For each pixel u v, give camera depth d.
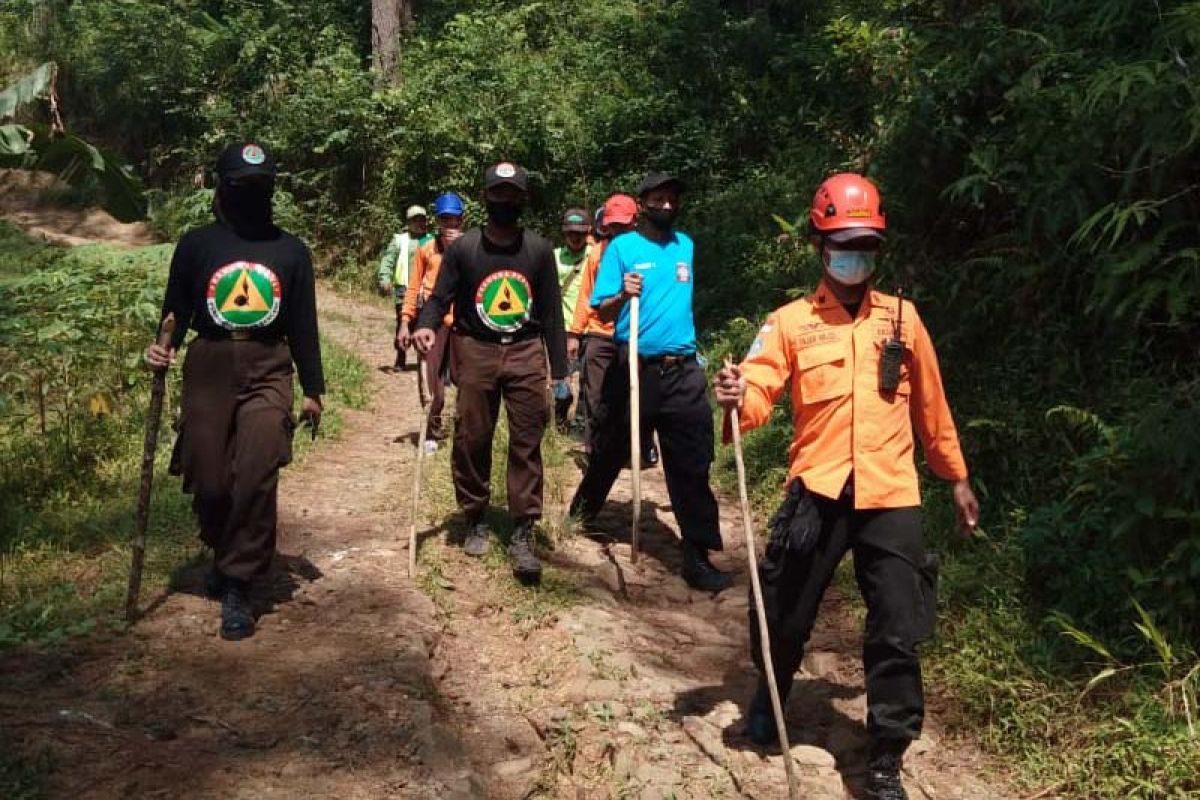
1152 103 4.74
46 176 21.95
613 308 5.62
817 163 12.87
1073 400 5.46
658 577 5.77
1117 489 4.46
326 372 10.36
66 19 23.89
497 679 4.34
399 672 4.10
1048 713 3.99
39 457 6.48
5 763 3.27
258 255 4.48
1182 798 3.45
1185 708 3.71
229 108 21.86
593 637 4.73
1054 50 5.83
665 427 5.67
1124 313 5.31
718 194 14.34
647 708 4.13
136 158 23.19
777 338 3.55
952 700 4.30
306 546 5.61
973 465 5.60
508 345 5.26
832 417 3.46
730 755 3.79
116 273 8.98
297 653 4.26
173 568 5.08
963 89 6.44
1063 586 4.52
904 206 6.79
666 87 18.14
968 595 4.83
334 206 20.05
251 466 4.39
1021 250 6.05
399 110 19.72
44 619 4.38
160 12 23.08
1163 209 5.04
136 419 7.42
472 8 24.03
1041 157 5.66
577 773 3.71
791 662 3.70
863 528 3.46
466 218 18.59
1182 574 4.11
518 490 5.31
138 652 4.18
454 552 5.55
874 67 7.54
